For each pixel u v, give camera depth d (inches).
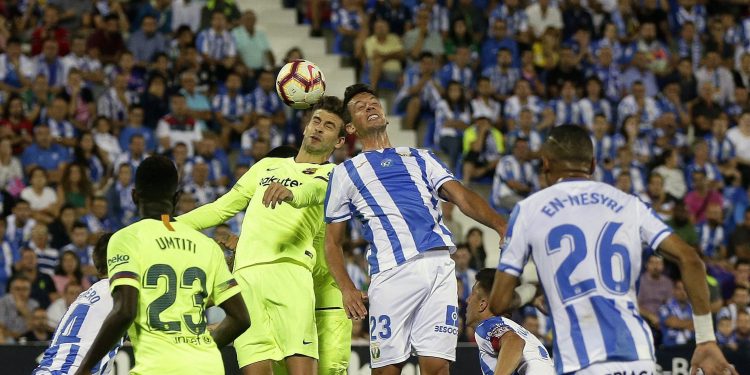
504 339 919.7
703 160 2375.7
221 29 2400.3
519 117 2321.6
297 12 2632.9
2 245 1854.1
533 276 1857.8
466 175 2258.9
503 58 2472.9
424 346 917.2
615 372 726.5
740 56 2785.4
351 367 1409.9
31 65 2247.8
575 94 2456.9
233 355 1371.8
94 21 2393.0
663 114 2485.2
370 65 2440.9
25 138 2108.8
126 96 2235.5
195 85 2269.9
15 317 1706.4
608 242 746.2
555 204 756.6
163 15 2449.6
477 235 2018.9
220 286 818.2
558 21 2657.5
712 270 2027.6
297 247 1040.2
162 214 820.0
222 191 2087.8
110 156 2118.6
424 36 2488.9
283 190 954.1
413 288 914.1
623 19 2741.1
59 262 1800.0
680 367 1478.8
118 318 762.2
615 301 738.2
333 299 1084.5
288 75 1120.2
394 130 2358.5
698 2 2866.6
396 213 924.6
